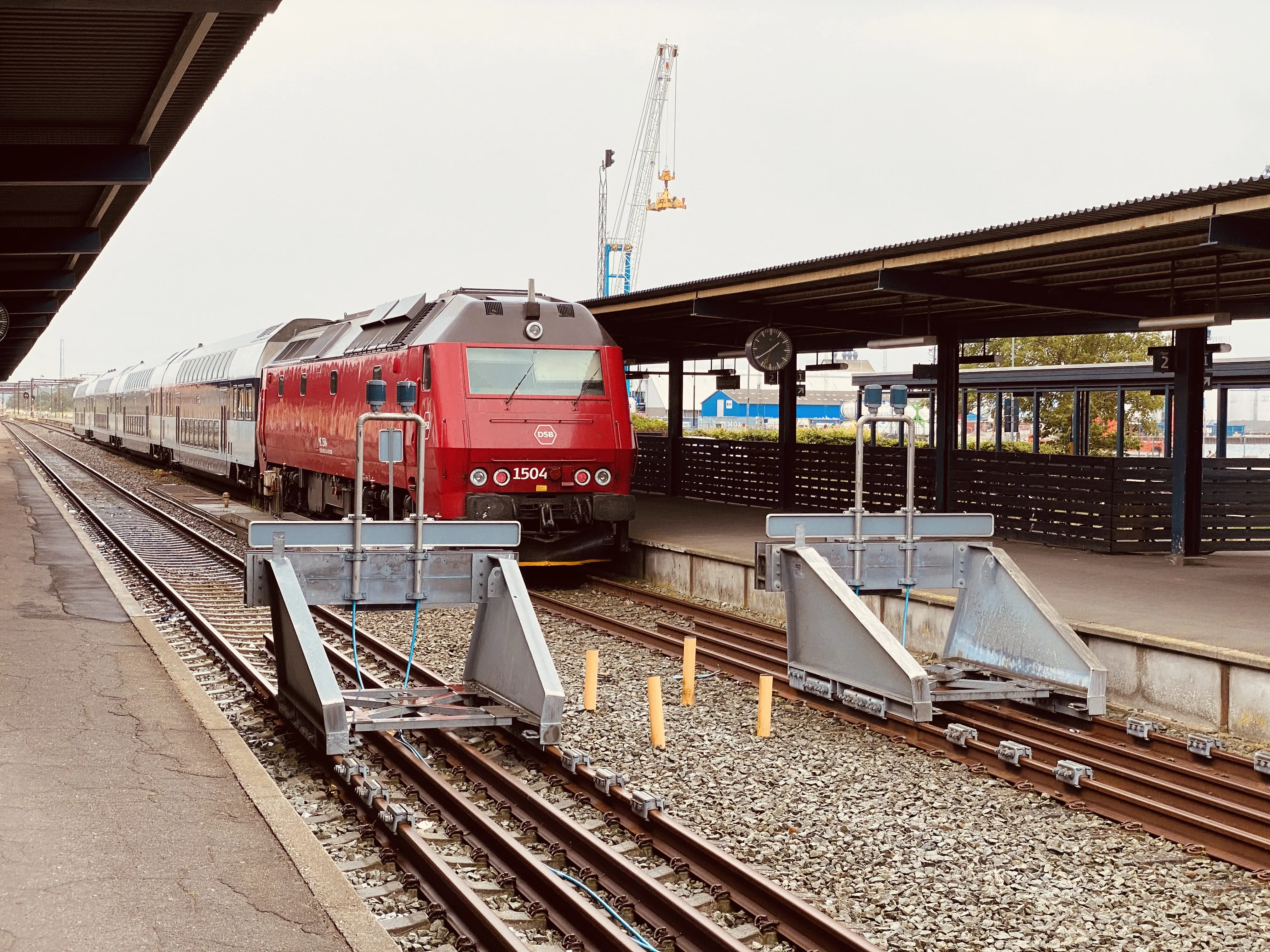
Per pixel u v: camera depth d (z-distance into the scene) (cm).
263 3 881
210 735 764
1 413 18838
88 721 791
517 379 1534
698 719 908
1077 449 2556
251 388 2598
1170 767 768
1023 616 947
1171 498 1588
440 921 533
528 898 559
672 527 1897
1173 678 948
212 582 1584
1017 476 1725
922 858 624
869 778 763
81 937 470
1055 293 1408
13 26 1066
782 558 976
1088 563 1474
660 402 8594
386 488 1734
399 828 610
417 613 864
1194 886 595
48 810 615
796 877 594
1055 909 562
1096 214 996
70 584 1446
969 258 1167
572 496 1559
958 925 544
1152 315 1464
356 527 833
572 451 1535
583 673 1066
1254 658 876
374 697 833
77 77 1227
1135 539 1573
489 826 620
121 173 1466
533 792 690
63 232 1991
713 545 1622
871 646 874
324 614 1350
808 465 2145
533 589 1617
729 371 2370
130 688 889
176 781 669
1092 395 4331
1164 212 968
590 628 1280
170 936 474
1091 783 716
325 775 743
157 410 4091
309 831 593
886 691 859
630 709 934
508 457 1507
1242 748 855
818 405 6825
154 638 1088
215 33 1129
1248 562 1487
